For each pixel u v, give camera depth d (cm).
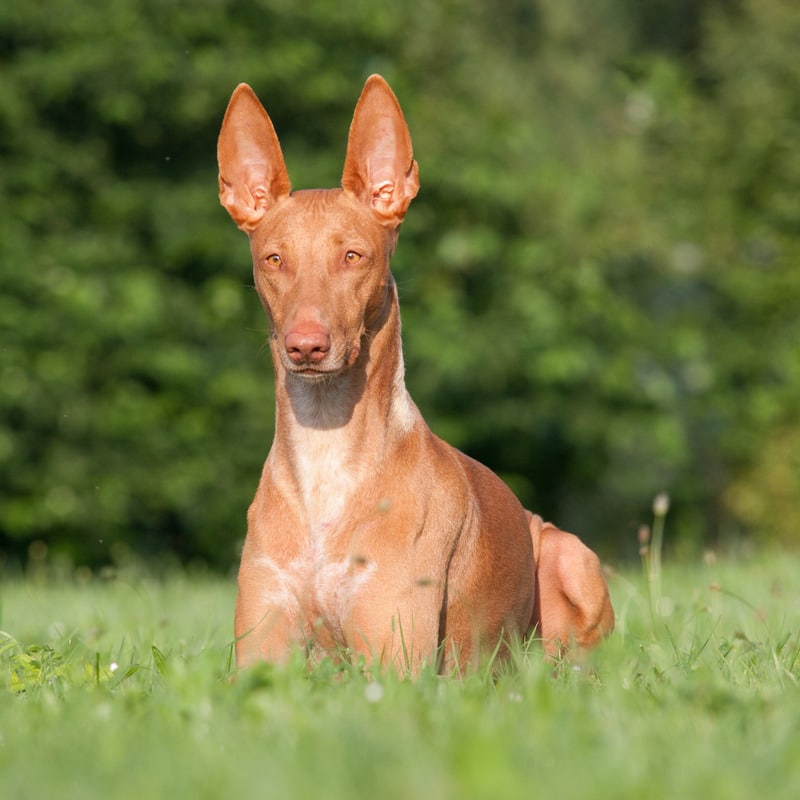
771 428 1984
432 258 1927
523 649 612
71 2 1838
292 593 571
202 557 1917
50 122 1866
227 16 1902
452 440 1862
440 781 334
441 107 1988
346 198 600
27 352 1722
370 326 585
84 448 1767
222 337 1844
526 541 664
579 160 2139
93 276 1775
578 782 338
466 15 2172
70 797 351
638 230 2009
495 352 1878
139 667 547
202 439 1809
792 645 604
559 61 2512
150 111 1852
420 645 561
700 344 2009
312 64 1888
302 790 338
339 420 575
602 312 1961
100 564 1830
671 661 570
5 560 1852
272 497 582
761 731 405
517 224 1989
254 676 461
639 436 1986
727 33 2088
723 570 1098
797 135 1997
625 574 1097
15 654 589
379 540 564
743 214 2045
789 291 2003
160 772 365
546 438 2019
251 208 624
